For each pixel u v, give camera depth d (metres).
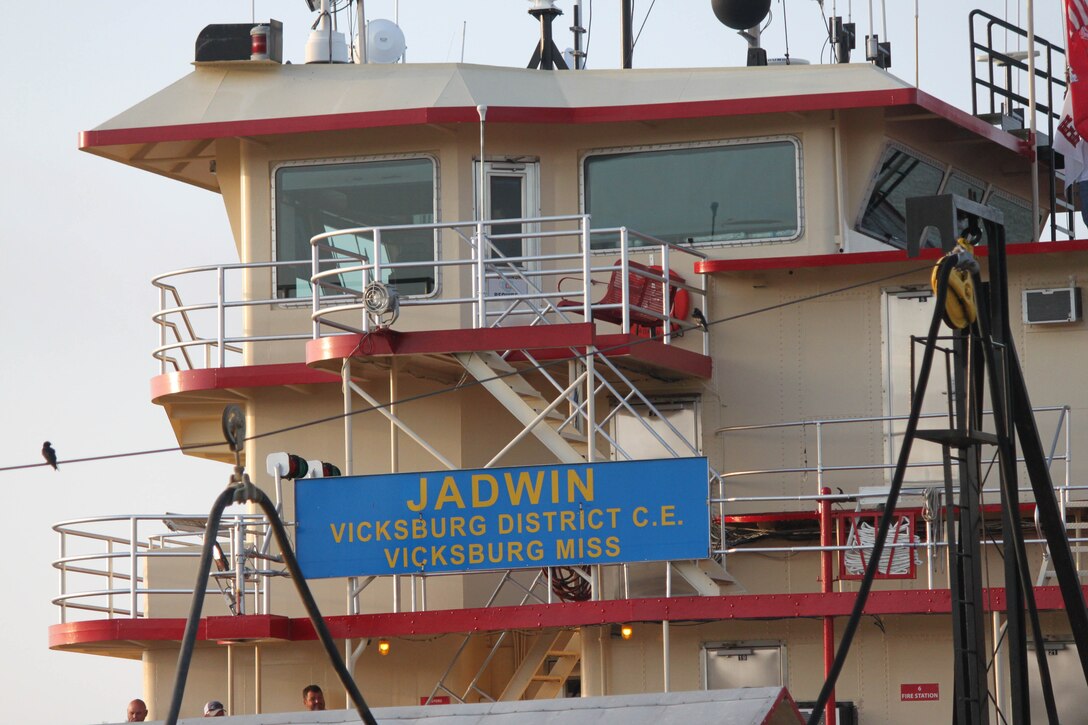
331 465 44.22
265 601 43.16
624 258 43.56
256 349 48.09
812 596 40.91
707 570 42.59
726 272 46.78
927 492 41.81
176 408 49.00
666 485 41.06
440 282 47.56
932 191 51.00
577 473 41.47
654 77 48.75
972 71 54.38
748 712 28.64
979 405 29.50
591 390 41.91
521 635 47.16
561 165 48.81
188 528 46.16
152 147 50.00
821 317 46.47
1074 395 44.88
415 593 42.41
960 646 28.83
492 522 41.62
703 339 46.88
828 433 46.06
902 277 45.97
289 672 44.84
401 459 46.81
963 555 29.08
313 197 48.75
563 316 45.25
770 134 48.09
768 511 45.88
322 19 53.00
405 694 45.19
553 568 44.34
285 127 48.00
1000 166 53.59
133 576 43.81
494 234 48.38
